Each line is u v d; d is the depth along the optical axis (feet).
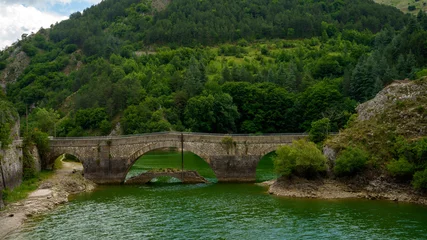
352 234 147.95
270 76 521.65
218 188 245.24
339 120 338.75
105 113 498.28
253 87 467.52
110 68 643.86
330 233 149.48
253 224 162.81
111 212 187.21
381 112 239.71
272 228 156.76
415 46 471.62
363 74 434.71
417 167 198.29
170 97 504.84
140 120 462.60
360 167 215.10
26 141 266.36
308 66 595.88
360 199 201.36
